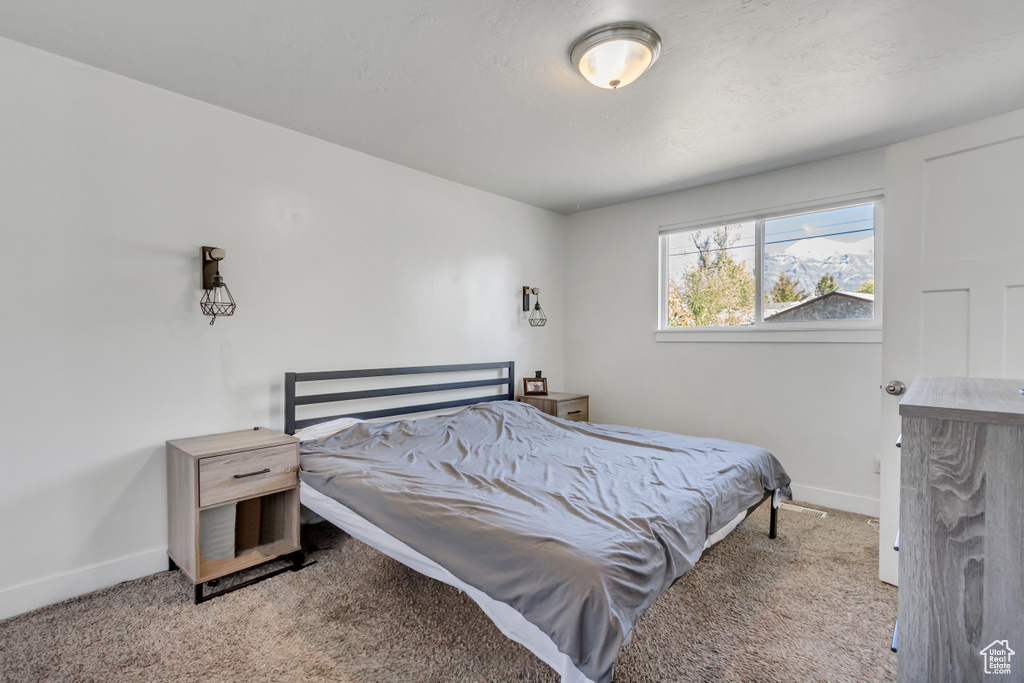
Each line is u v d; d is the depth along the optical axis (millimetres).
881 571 2043
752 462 2201
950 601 713
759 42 1735
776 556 2279
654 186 3494
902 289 1998
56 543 1869
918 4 1518
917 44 1739
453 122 2439
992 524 684
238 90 2133
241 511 2172
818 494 3008
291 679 1438
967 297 1838
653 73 1951
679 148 2771
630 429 2814
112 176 1994
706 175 3248
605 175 3250
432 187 3264
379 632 1679
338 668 1486
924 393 885
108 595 1910
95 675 1452
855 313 2922
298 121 2447
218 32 1708
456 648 1587
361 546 2404
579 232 4273
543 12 1586
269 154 2469
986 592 687
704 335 3496
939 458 719
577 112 2316
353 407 2875
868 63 1871
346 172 2791
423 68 1938
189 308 2209
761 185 3217
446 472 1974
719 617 1770
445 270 3361
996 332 1771
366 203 2891
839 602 1878
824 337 2975
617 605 1128
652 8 1553
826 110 2285
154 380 2107
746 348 3314
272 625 1720
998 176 1766
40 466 1836
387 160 2990
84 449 1933
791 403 3121
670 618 1760
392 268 3035
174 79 2043
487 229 3662
